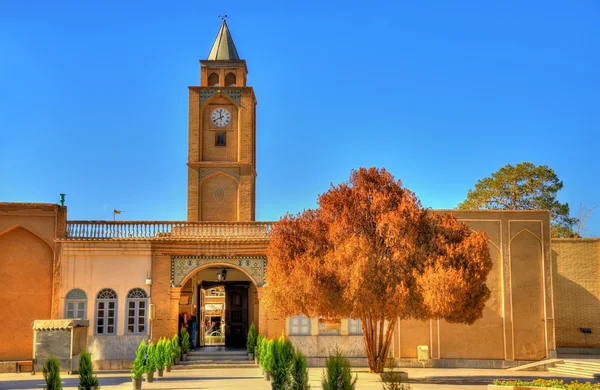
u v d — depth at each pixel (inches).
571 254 1507.1
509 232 1318.9
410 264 1016.9
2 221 1263.5
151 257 1286.9
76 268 1272.1
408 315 1025.5
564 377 1150.3
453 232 1061.8
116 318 1266.0
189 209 1638.8
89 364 746.8
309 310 1019.9
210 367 1248.2
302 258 1032.2
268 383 983.0
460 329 1295.5
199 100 1691.7
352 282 977.5
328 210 1079.0
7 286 1258.0
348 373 651.5
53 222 1282.0
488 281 1309.1
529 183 2092.8
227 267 1427.2
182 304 1433.3
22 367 1193.4
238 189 1656.0
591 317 1491.1
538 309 1306.6
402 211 1028.5
